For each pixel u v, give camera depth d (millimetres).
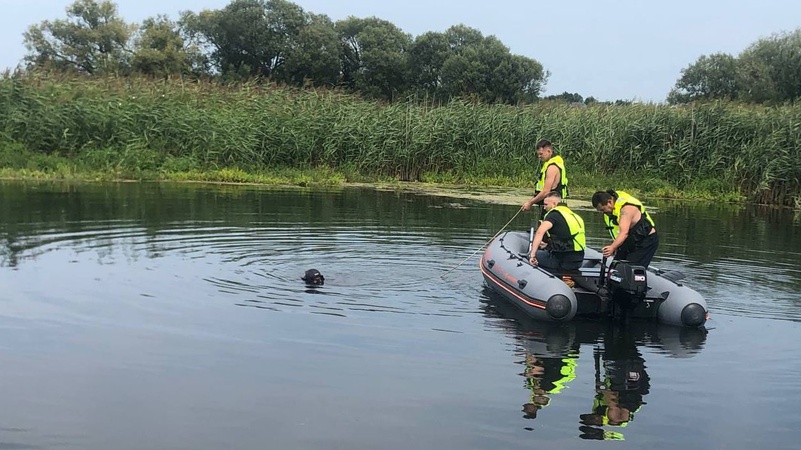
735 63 37781
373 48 47906
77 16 46375
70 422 3953
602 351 5566
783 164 17734
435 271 8180
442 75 45500
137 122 19469
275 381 4629
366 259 8656
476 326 6117
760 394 4695
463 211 13828
